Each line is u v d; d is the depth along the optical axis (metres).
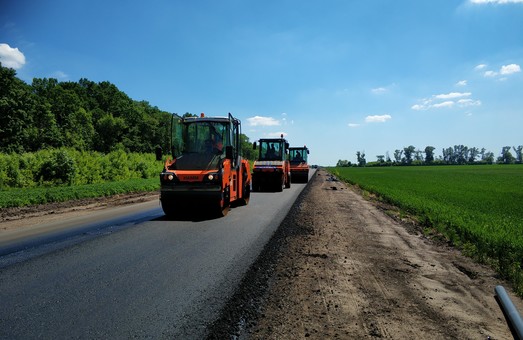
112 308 4.01
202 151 11.11
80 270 5.41
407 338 3.32
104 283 4.84
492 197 17.66
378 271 5.40
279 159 20.78
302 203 14.12
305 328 3.50
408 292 4.54
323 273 5.27
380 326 3.55
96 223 9.61
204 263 5.77
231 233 8.16
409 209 12.61
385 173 61.28
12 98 46.75
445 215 10.24
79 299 4.28
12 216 11.08
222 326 3.56
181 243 7.17
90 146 69.25
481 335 3.43
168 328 3.53
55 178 22.69
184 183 9.94
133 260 5.94
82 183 24.33
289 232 8.27
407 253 6.56
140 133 82.88
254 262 5.82
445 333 3.44
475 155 191.00
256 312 3.90
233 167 11.61
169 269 5.46
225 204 10.81
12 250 6.71
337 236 7.92
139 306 4.07
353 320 3.69
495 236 7.33
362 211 12.30
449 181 35.69
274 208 12.52
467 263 5.97
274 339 3.29
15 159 21.42
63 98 76.50
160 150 10.80
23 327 3.55
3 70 46.31
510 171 74.50
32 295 4.41
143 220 9.99
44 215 11.27
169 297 4.34
